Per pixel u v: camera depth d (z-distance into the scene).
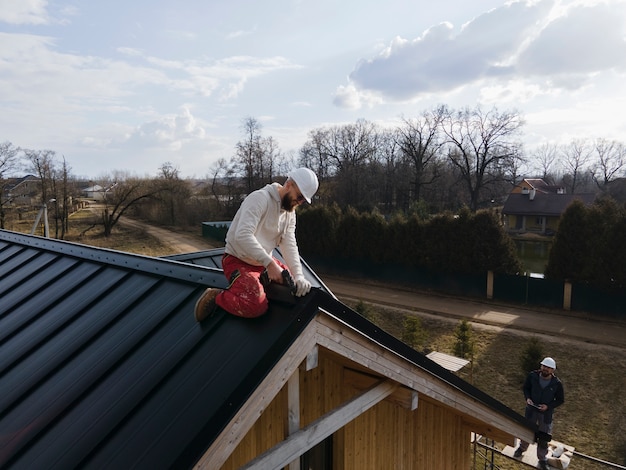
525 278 23.19
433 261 26.16
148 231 50.31
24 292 5.00
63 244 6.11
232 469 3.70
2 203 43.78
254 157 56.53
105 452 2.29
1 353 3.85
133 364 2.99
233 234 2.80
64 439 2.56
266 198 2.87
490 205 57.34
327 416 3.23
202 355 2.69
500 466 10.83
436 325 20.70
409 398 4.04
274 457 2.76
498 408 5.20
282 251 3.32
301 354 2.69
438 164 52.62
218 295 2.87
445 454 6.74
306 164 64.12
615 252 20.34
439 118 50.09
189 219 55.06
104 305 4.06
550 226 49.38
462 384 4.54
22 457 2.55
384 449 5.56
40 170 45.41
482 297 24.73
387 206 56.72
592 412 13.12
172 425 2.25
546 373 8.30
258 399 2.42
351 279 29.83
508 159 47.50
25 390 3.18
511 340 18.56
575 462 10.92
